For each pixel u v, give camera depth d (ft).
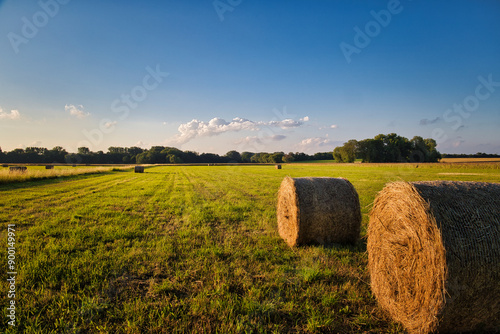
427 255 10.63
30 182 69.87
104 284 13.99
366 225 27.04
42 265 15.70
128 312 11.57
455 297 9.98
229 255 18.47
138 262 16.81
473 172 104.17
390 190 13.28
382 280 13.32
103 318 11.38
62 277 14.32
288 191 22.62
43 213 30.81
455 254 9.94
